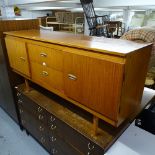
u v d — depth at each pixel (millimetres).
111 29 4422
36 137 1759
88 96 923
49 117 1336
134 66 810
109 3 3451
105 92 822
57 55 1034
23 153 1729
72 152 1263
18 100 1757
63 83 1074
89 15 3984
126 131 1079
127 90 822
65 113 1257
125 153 932
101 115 911
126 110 899
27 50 1283
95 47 827
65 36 1245
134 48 805
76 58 900
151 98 1276
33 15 5617
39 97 1488
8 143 1861
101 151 967
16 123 2166
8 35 1464
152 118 1036
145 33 1763
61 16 4629
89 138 1021
